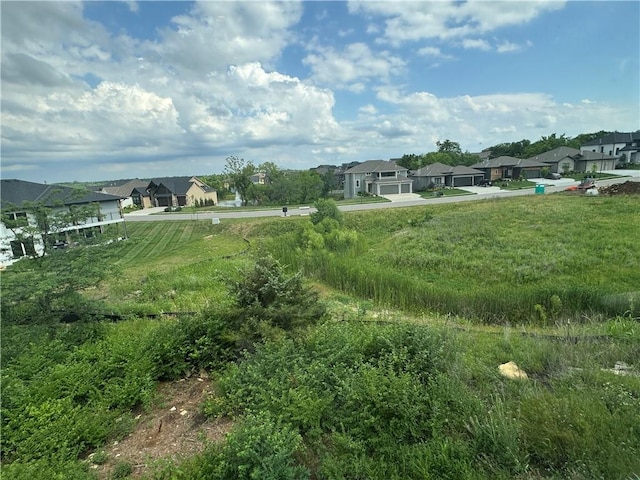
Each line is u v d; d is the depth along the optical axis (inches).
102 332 246.5
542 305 327.0
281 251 653.3
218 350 198.4
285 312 198.7
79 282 239.5
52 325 237.3
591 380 154.2
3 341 210.8
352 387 142.3
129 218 1435.8
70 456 129.3
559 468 108.3
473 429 123.4
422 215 1005.8
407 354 165.8
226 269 518.0
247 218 1240.2
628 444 108.7
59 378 172.9
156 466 115.0
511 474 107.0
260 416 123.3
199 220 1273.4
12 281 225.3
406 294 386.0
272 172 2165.4
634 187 965.2
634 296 309.3
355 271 459.8
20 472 114.5
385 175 1921.8
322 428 132.6
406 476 109.3
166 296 392.2
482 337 233.5
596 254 488.1
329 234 759.7
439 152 2974.9
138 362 183.8
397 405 130.9
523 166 2054.6
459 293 365.4
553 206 865.5
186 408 161.2
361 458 116.5
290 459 108.9
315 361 160.6
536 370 177.0
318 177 2225.6
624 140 2297.0
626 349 191.9
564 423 119.2
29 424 140.9
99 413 149.9
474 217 839.7
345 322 240.5
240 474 101.9
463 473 105.9
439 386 142.1
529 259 495.2
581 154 2096.5
